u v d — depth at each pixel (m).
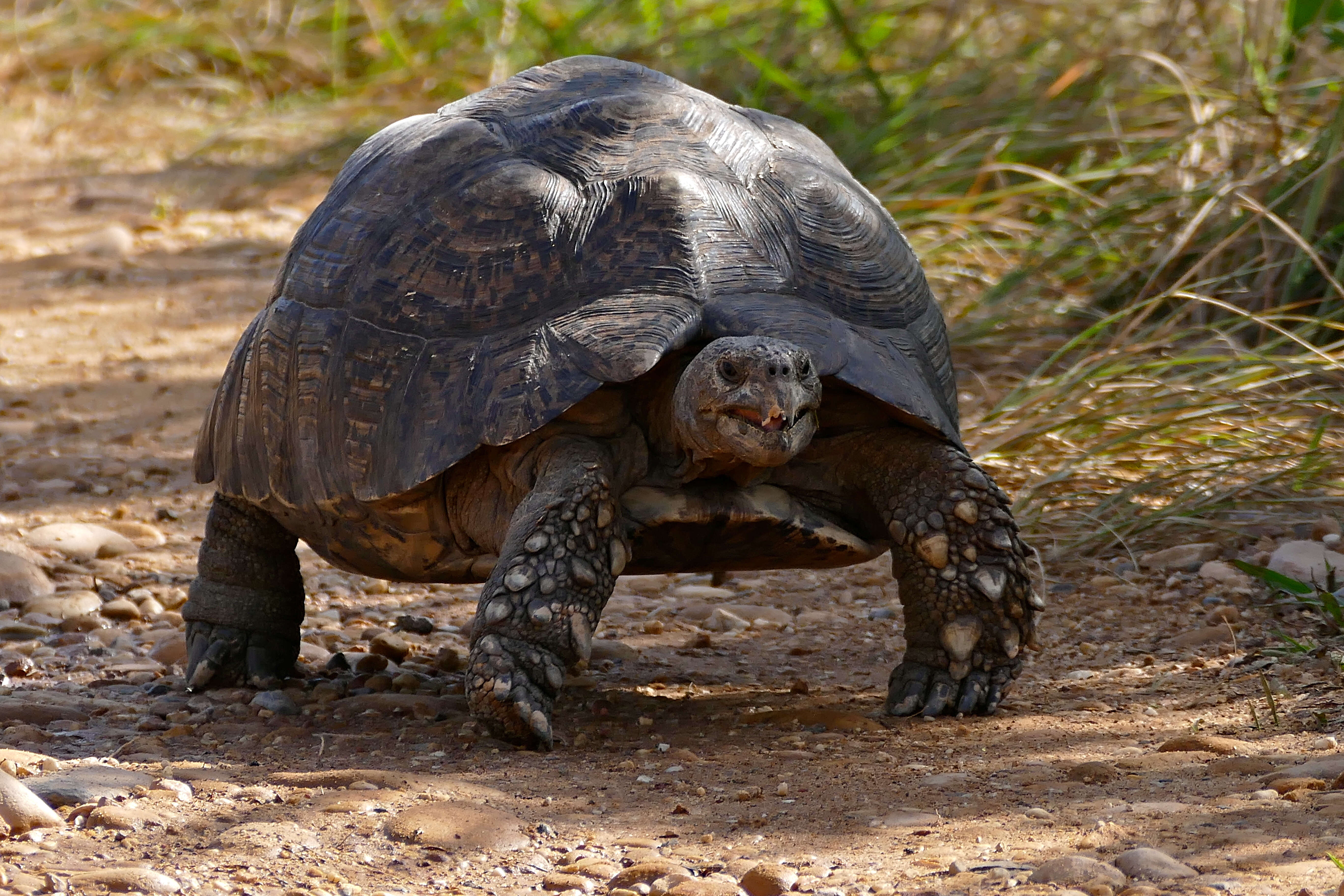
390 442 7.63
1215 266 15.59
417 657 9.98
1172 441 13.05
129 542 12.53
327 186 25.41
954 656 7.92
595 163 8.21
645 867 5.33
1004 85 20.39
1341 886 4.63
